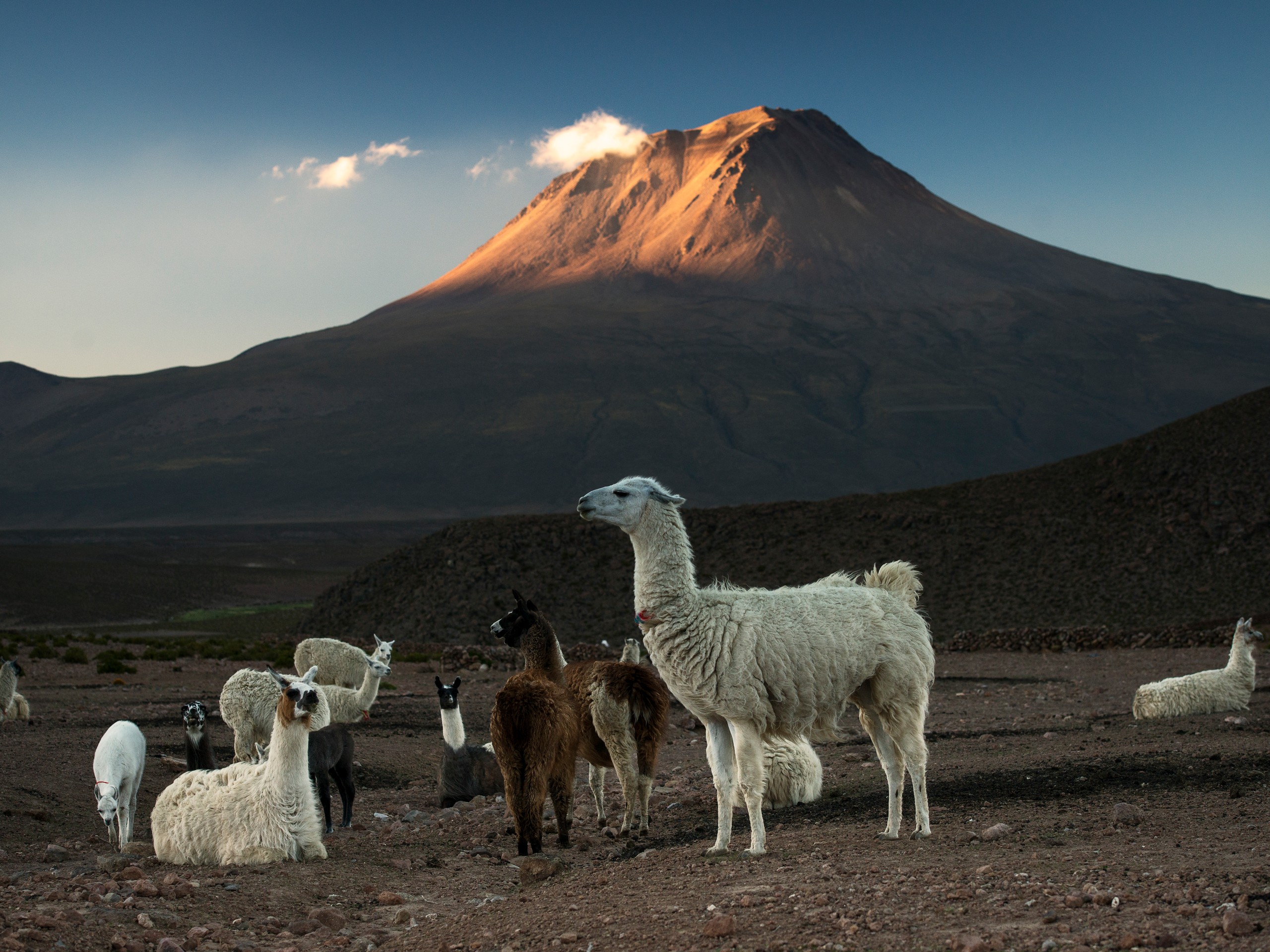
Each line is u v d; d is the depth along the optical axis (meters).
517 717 9.44
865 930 5.59
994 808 9.32
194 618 90.69
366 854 9.61
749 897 6.36
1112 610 46.22
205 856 9.21
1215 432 60.28
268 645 44.53
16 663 17.70
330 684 20.88
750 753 8.02
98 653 37.50
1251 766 10.27
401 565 61.97
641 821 10.24
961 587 51.69
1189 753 11.34
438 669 35.50
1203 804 8.71
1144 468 59.47
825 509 63.78
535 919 6.61
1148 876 6.18
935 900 6.03
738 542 60.12
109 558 170.12
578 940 6.03
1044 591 49.59
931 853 7.45
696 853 8.31
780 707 8.09
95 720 18.56
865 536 58.88
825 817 9.77
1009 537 56.22
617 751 10.23
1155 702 15.88
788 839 8.65
